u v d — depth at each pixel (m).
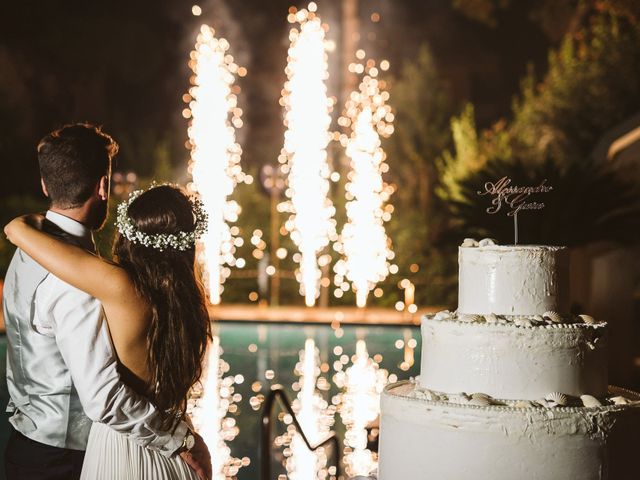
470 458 3.54
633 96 18.95
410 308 17.30
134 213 3.11
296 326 16.88
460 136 20.56
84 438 3.10
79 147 3.07
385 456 3.88
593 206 11.30
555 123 19.91
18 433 3.12
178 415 3.12
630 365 11.60
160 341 3.02
